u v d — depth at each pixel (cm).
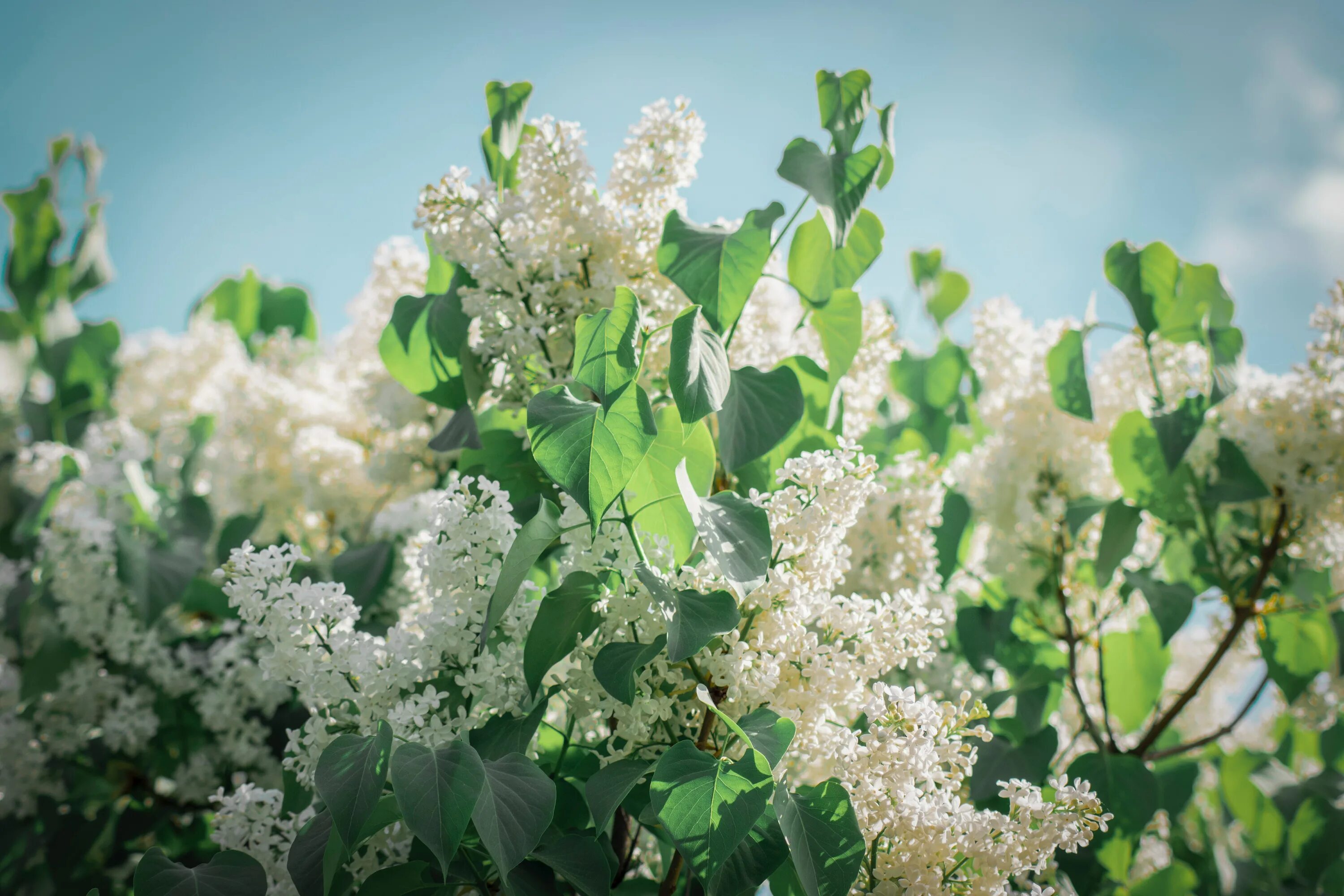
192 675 130
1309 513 117
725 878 86
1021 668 124
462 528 92
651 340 102
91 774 130
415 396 119
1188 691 122
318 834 89
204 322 179
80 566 124
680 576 92
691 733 94
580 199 102
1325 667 122
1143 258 117
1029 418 124
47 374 177
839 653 92
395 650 93
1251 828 133
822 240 107
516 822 85
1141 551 134
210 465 153
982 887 90
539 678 92
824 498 92
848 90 103
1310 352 118
